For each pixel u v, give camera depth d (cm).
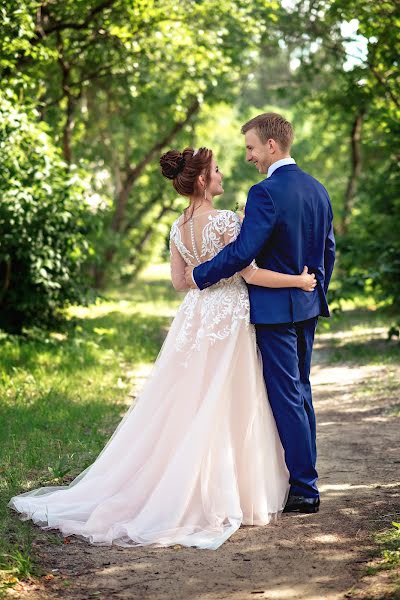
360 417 741
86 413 723
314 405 820
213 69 1600
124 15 1323
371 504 474
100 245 2236
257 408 450
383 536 416
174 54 1484
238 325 451
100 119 2372
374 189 1631
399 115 1262
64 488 485
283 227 450
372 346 1217
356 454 599
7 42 1048
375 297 1243
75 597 352
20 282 1148
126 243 2756
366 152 2297
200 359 450
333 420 736
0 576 366
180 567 386
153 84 1711
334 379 974
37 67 1315
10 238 1045
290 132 464
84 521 443
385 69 1203
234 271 443
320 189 470
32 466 549
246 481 445
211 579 371
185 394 451
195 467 436
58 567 386
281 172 459
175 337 467
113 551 409
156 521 429
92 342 1153
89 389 852
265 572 378
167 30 1348
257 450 446
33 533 429
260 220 442
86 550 409
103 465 468
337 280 1225
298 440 457
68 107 1659
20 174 1020
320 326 1478
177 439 450
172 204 2884
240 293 458
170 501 432
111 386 876
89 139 2458
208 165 464
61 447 602
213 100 2198
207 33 1510
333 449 618
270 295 454
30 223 1047
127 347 1184
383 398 823
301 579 368
